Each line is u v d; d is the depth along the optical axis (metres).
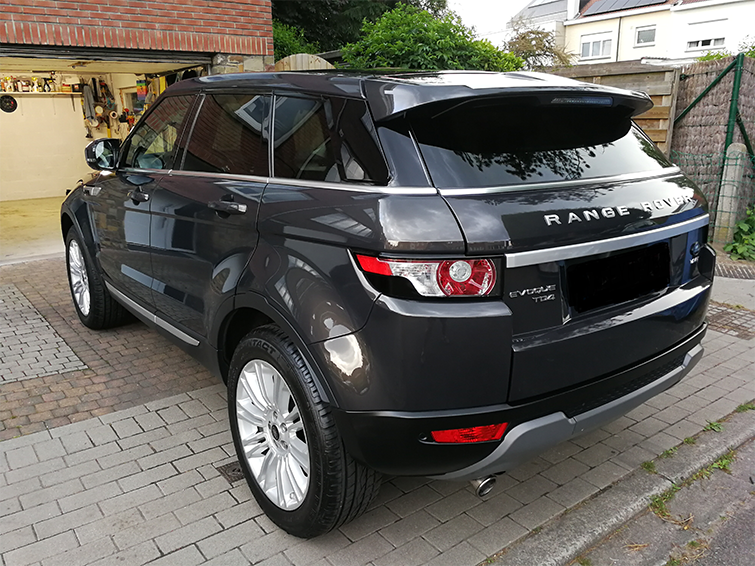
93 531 2.54
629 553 2.53
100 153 3.91
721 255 7.33
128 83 12.00
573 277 2.18
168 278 3.28
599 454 3.18
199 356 3.14
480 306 1.97
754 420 3.54
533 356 2.05
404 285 1.95
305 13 15.80
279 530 2.57
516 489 2.88
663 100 7.77
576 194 2.22
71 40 6.78
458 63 7.41
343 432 2.15
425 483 2.93
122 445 3.19
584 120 2.55
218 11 7.71
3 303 5.51
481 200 2.03
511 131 2.29
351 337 2.06
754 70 7.71
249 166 2.72
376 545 2.49
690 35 32.12
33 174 12.95
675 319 2.53
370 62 7.65
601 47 35.50
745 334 4.88
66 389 3.82
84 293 4.80
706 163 7.77
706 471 3.10
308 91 2.53
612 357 2.28
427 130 2.15
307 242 2.24
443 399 2.00
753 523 2.72
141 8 7.15
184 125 3.33
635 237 2.31
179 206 3.08
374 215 2.01
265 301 2.38
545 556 2.44
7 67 9.47
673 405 3.71
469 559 2.41
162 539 2.50
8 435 3.28
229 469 2.99
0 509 2.67
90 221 4.31
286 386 2.40
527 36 20.81
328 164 2.31
